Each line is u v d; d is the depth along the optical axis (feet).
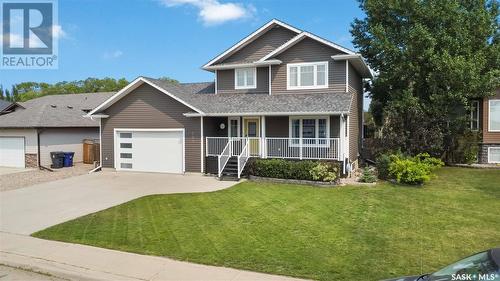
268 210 39.42
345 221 34.83
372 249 27.27
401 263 24.58
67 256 27.12
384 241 29.07
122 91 69.26
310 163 56.95
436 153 71.97
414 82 75.61
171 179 62.13
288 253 26.61
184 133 67.26
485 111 73.92
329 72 68.33
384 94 88.53
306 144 66.69
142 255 26.89
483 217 35.99
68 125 85.25
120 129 71.92
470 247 27.63
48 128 82.28
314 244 28.48
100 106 70.95
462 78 67.82
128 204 43.91
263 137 64.59
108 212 40.14
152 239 30.50
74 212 40.57
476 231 31.53
